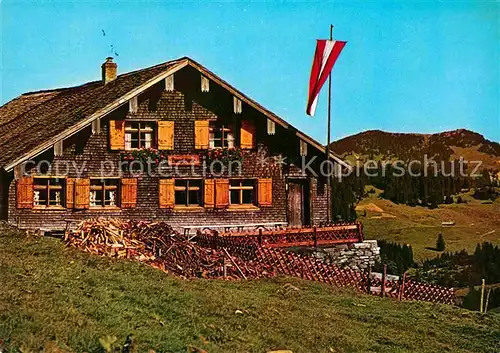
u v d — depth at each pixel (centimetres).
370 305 1692
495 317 1727
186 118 2617
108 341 979
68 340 1006
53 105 3189
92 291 1320
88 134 2491
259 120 2700
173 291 1437
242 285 1709
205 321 1248
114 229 1956
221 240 2209
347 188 4806
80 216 2472
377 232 4084
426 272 2914
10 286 1252
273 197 2725
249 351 1122
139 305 1280
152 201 2578
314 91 2694
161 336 1097
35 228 2416
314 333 1288
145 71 2725
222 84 2567
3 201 2431
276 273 1941
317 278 1989
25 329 1012
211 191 2647
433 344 1359
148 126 2606
